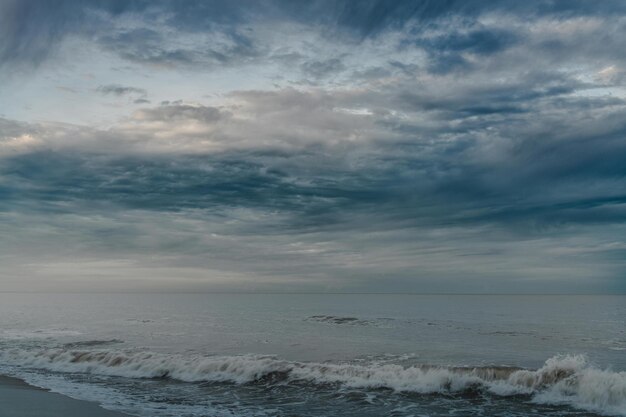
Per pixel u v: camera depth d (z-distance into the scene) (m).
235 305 86.12
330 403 14.70
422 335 33.06
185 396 15.57
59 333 34.12
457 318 50.03
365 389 16.30
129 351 25.20
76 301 105.62
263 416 13.25
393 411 13.81
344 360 22.58
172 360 20.02
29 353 22.91
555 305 88.00
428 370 17.45
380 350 25.81
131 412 13.33
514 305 87.50
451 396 15.45
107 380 18.11
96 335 32.81
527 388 15.62
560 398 14.80
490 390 15.76
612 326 40.12
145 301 107.88
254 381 17.55
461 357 23.39
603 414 13.36
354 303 98.94
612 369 20.61
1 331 35.56
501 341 29.61
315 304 92.62
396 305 87.69
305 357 23.53
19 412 13.10
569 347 26.83
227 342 29.09
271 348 26.66
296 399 15.20
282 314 57.81
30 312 60.81
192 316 53.31
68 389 16.48
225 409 13.94
